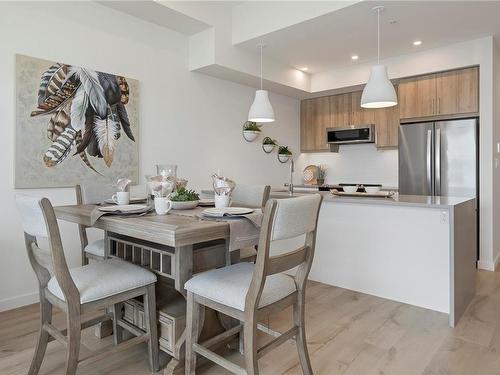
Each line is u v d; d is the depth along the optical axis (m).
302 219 1.52
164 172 2.17
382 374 1.85
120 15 3.39
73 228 3.12
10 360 1.98
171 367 1.79
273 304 1.57
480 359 1.99
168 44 3.83
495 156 4.01
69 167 3.04
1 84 2.67
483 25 3.50
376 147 5.09
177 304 2.03
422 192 4.24
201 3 3.63
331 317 2.55
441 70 4.14
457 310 2.50
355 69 4.83
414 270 2.77
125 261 2.00
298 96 5.57
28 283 2.87
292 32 3.63
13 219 2.76
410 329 2.36
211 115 4.34
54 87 2.93
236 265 1.88
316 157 6.09
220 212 1.79
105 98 3.27
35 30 2.83
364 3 3.02
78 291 1.56
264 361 1.96
